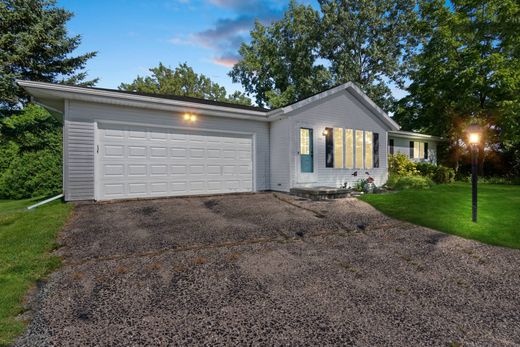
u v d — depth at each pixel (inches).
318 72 928.9
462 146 753.0
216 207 265.0
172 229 189.6
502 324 91.2
